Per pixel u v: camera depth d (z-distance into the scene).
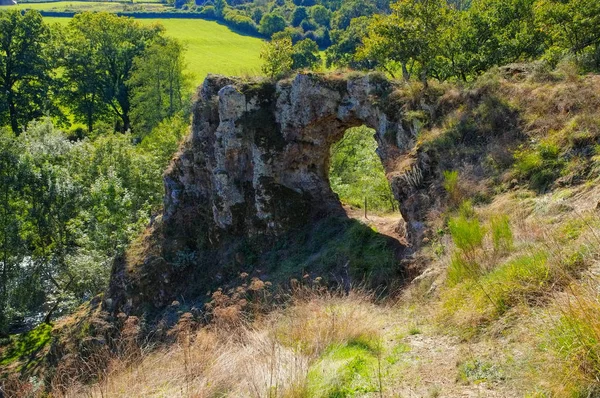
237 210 21.30
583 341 4.91
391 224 19.12
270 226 20.61
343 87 19.41
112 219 25.39
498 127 14.55
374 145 31.11
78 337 20.20
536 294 6.85
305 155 21.09
